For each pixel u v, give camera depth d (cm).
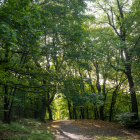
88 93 706
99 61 959
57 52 897
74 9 966
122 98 2241
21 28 402
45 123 1628
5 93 905
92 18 1146
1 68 575
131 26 1395
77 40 793
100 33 1440
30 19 392
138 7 1327
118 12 1584
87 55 865
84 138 995
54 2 975
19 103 1250
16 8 406
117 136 1070
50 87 674
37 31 408
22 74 639
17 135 793
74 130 1299
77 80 707
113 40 1334
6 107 1087
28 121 1397
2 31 285
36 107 1933
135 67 1338
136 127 1352
